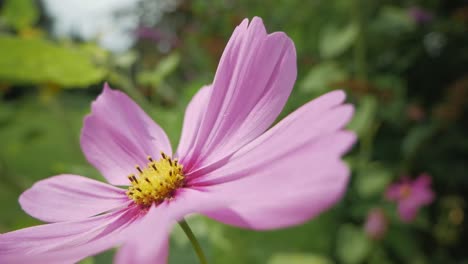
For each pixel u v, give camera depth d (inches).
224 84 4.0
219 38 14.4
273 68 3.7
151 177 4.1
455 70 18.0
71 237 3.7
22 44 6.5
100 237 3.6
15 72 7.1
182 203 3.2
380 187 11.9
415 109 13.9
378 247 11.9
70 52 7.0
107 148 4.7
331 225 11.2
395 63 16.9
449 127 14.9
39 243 3.5
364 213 11.9
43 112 15.4
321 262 7.6
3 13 8.8
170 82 13.8
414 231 14.4
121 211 4.1
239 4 20.4
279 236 8.3
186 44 17.3
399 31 16.1
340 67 13.5
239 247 7.5
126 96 5.0
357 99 11.5
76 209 4.2
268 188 2.7
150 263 2.4
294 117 3.3
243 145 3.7
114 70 8.9
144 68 12.6
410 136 13.7
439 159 15.3
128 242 2.5
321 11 16.9
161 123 8.8
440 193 16.1
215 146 4.0
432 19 15.9
